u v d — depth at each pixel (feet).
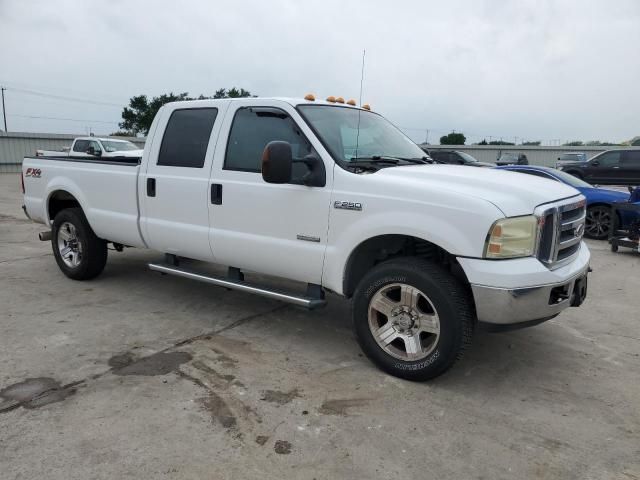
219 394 11.40
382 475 8.80
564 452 9.58
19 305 17.11
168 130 16.26
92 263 19.52
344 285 12.86
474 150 125.90
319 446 9.57
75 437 9.63
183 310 17.03
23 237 29.73
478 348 14.39
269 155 11.91
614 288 21.11
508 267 10.78
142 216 16.92
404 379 12.24
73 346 13.84
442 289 11.30
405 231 11.54
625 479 8.84
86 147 62.18
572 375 12.81
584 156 98.99
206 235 15.16
